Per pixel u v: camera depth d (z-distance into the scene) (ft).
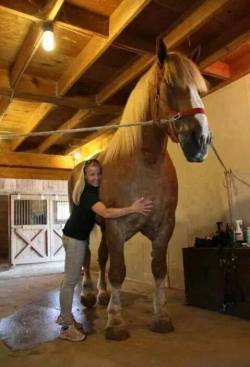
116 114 15.10
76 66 10.89
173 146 13.38
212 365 5.73
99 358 6.23
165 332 7.52
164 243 7.84
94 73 11.94
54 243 26.03
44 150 21.20
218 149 11.44
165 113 6.58
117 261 7.29
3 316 9.64
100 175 7.75
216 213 11.38
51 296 12.43
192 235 12.23
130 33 9.30
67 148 22.67
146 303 10.55
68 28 8.52
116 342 7.02
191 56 7.60
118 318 7.34
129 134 7.45
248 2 8.36
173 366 5.75
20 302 11.53
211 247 9.69
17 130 18.12
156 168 7.39
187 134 6.03
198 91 6.41
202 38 9.89
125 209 7.00
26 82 11.90
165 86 6.54
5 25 9.05
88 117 15.24
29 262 24.63
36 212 25.53
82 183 7.76
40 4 7.83
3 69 11.54
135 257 15.10
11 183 24.64
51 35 8.20
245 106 10.63
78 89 13.04
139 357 6.20
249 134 10.46
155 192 7.38
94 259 18.95
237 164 10.78
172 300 10.78
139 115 7.29
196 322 8.32
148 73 7.36
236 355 6.15
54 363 6.10
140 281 14.62
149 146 7.20
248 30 8.88
